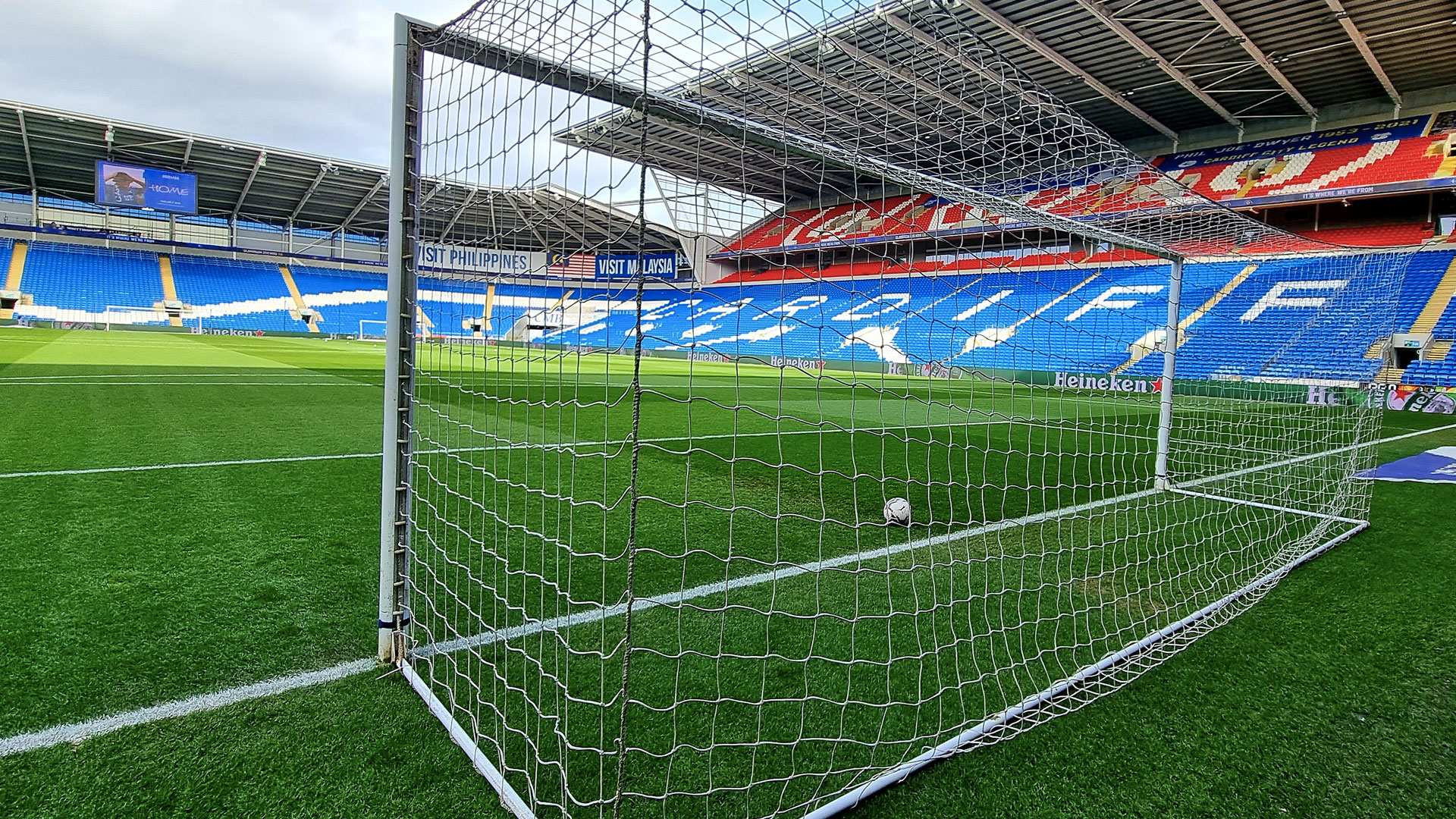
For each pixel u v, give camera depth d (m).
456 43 2.38
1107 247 5.34
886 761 2.05
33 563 3.37
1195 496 5.88
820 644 2.80
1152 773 2.06
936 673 2.60
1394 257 7.73
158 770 1.93
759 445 7.73
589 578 3.45
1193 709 2.42
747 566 3.70
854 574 3.63
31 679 2.35
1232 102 18.27
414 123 2.46
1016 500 5.53
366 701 2.29
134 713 2.19
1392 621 3.23
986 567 3.74
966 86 3.73
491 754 2.01
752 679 2.50
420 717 2.20
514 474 5.64
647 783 1.91
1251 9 13.05
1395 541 4.62
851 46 3.07
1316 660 2.82
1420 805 1.96
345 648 2.64
